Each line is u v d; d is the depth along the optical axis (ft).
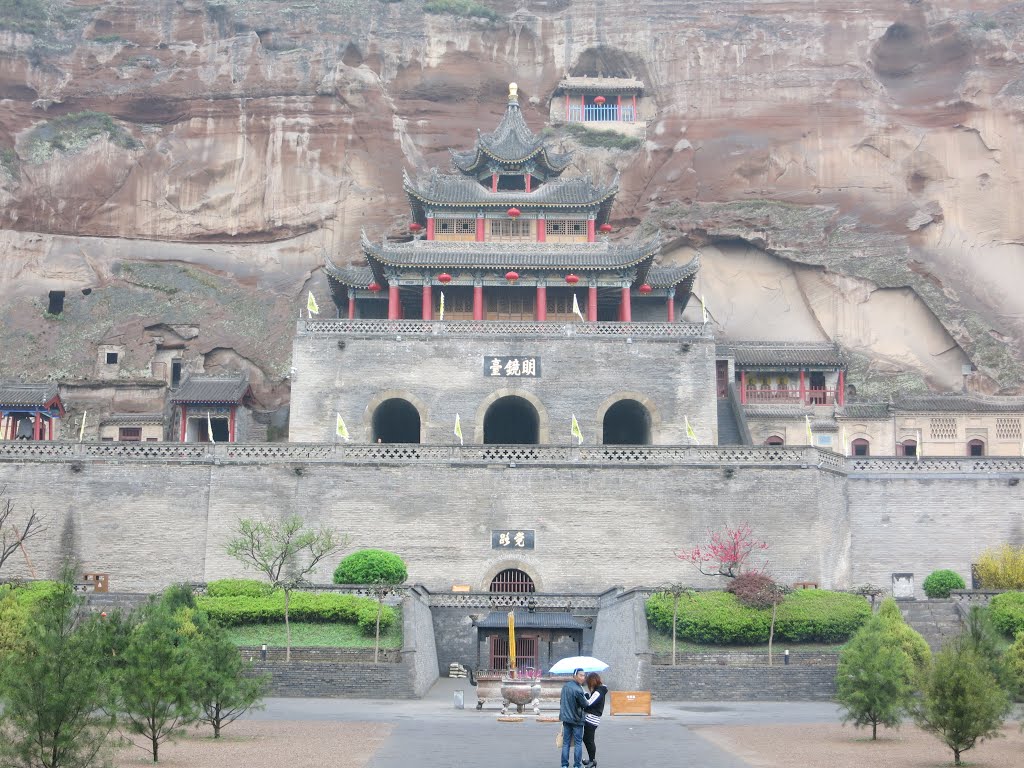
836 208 264.72
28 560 176.86
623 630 148.77
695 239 268.41
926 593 171.01
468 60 286.87
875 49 276.62
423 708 124.77
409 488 180.86
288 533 165.07
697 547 179.42
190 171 272.72
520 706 115.55
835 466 187.32
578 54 289.33
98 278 266.16
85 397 252.42
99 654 86.84
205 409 229.45
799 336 265.34
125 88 276.21
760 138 271.69
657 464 181.78
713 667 137.18
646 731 104.01
